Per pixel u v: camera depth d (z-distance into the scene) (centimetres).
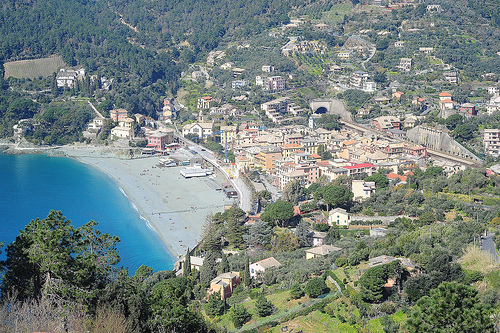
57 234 12594
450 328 9612
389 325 14350
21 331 10406
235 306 17038
